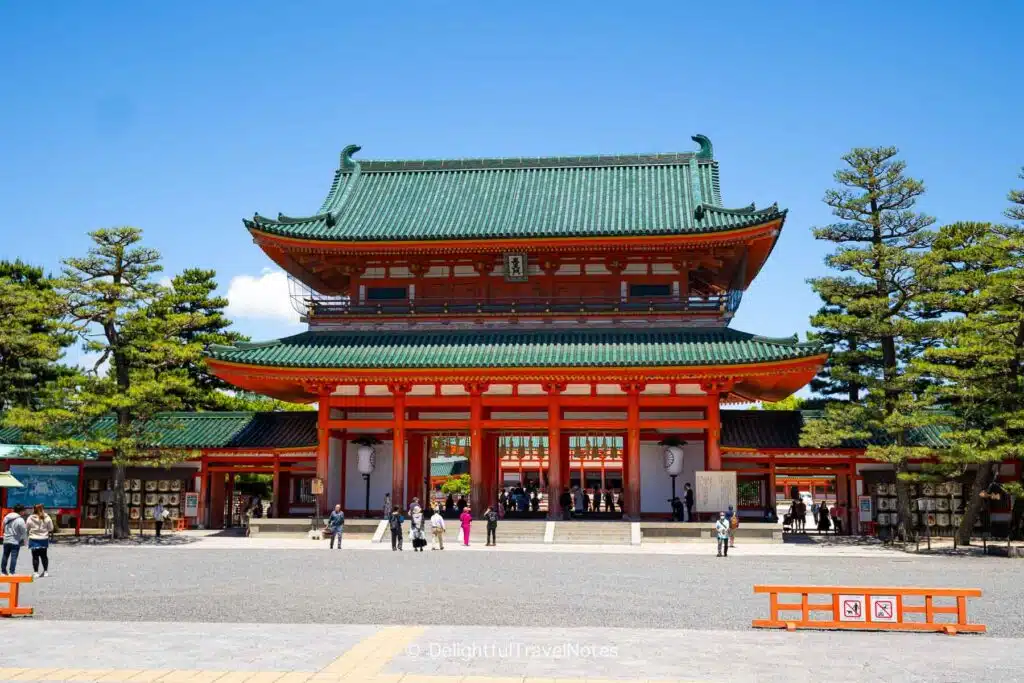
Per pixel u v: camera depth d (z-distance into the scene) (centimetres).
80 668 1570
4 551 2986
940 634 1984
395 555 3903
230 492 5791
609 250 5269
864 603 2033
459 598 2509
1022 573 3219
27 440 4659
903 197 4853
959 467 4403
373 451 5222
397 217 5675
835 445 4984
